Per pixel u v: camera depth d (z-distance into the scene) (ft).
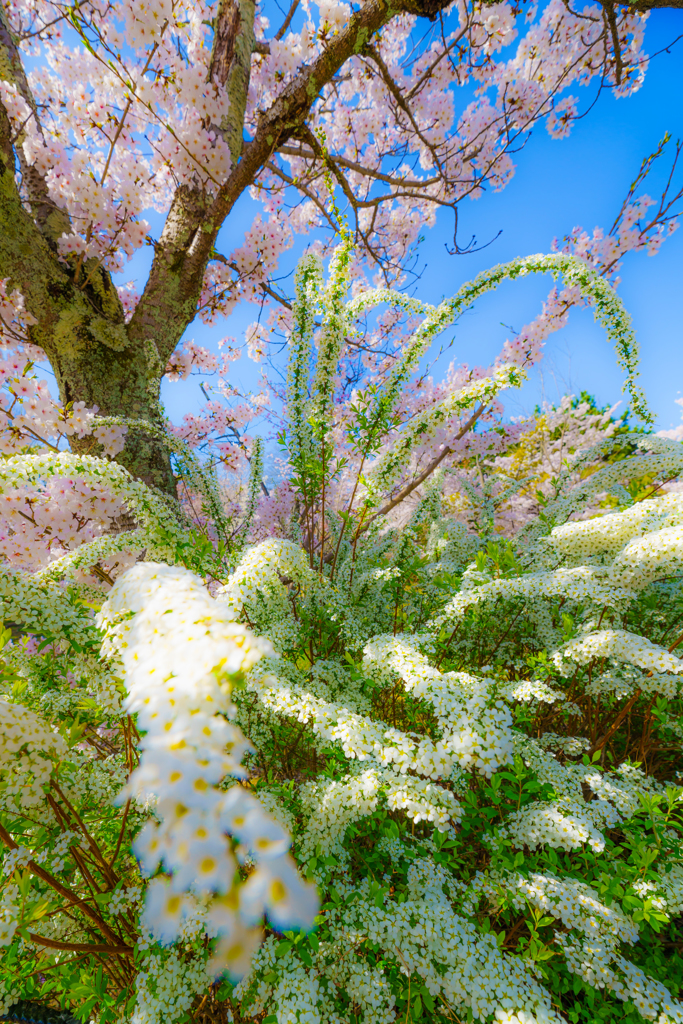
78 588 6.52
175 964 4.62
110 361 12.53
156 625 2.90
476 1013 4.00
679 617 10.14
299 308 11.57
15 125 12.23
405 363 11.29
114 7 9.19
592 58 16.97
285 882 1.53
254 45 15.51
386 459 10.14
